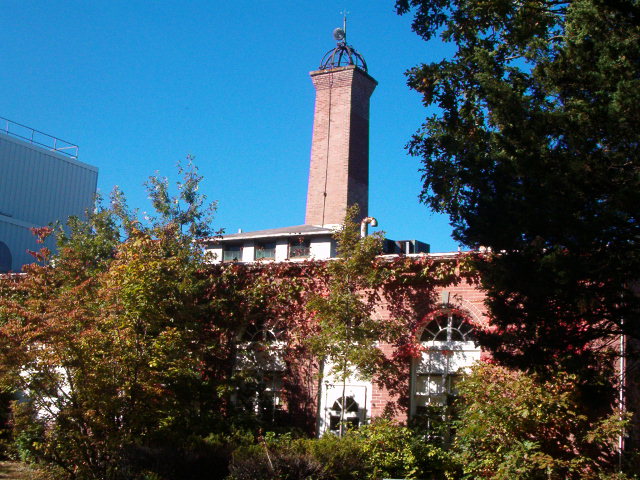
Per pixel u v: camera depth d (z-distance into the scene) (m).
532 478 13.27
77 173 37.91
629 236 11.48
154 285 15.41
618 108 11.20
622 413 13.38
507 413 13.74
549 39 14.32
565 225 11.45
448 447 16.27
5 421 18.36
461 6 14.68
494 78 12.58
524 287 11.84
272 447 14.16
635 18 12.00
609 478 13.21
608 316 11.98
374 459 15.38
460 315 17.50
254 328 20.05
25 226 34.97
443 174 13.81
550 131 12.06
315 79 40.84
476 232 12.52
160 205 21.77
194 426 16.83
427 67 14.42
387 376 17.72
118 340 14.52
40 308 14.85
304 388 18.77
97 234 22.14
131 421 14.36
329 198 38.72
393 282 18.12
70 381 14.29
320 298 17.33
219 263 20.25
